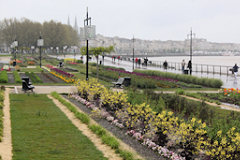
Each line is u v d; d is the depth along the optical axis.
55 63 69.56
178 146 8.86
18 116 13.11
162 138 9.46
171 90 25.94
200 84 32.31
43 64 66.75
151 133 9.83
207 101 19.62
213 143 8.55
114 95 14.12
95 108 15.01
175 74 37.03
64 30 163.38
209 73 50.62
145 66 67.25
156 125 9.80
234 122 10.77
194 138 8.55
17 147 8.66
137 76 35.81
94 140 9.93
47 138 9.85
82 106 16.53
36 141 9.44
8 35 150.50
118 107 13.57
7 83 27.19
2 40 157.25
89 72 44.00
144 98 16.42
